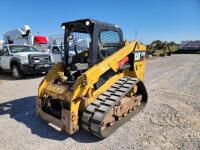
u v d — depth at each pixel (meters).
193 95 7.12
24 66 10.46
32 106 6.05
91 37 4.23
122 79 4.83
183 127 4.57
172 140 4.03
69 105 3.92
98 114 3.86
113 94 4.30
